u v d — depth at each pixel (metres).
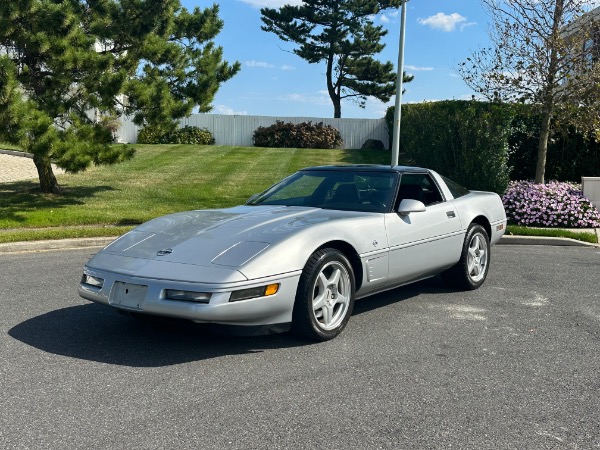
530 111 13.02
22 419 3.35
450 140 12.88
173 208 12.82
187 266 4.29
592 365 4.32
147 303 4.18
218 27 15.35
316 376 4.04
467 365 4.29
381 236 5.26
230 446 3.05
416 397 3.71
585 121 12.48
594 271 7.84
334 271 4.84
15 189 14.78
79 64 11.96
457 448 3.07
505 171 12.80
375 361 4.35
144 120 13.77
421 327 5.23
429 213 5.95
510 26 12.68
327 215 5.21
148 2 13.44
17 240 9.45
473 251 6.70
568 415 3.48
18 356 4.36
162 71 14.68
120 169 18.91
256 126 30.16
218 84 15.20
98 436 3.15
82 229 10.30
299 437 3.16
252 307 4.21
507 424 3.35
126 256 4.62
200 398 3.65
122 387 3.81
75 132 12.71
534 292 6.62
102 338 4.80
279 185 6.28
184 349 4.56
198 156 22.62
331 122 30.06
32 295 6.25
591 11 12.72
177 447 3.04
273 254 4.38
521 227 11.16
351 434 3.21
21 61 12.59
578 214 11.94
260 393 3.74
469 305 6.02
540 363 4.36
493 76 12.96
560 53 12.34
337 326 4.86
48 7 11.70
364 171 6.11
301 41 39.91
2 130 11.21
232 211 5.52
